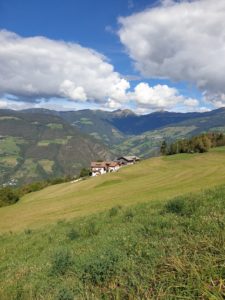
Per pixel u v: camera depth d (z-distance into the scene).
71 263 8.79
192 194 16.41
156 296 5.27
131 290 5.79
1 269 12.69
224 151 148.88
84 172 192.25
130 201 46.28
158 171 115.69
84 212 43.28
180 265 5.93
